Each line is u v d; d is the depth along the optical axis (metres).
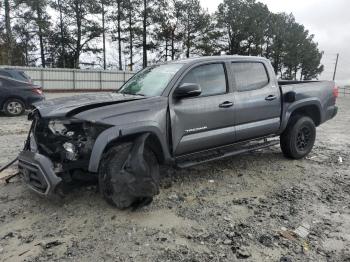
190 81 5.16
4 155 6.86
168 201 4.76
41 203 4.63
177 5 52.75
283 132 6.67
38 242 3.74
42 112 4.43
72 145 4.28
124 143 4.46
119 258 3.47
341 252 3.64
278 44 69.38
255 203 4.77
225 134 5.46
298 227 4.12
